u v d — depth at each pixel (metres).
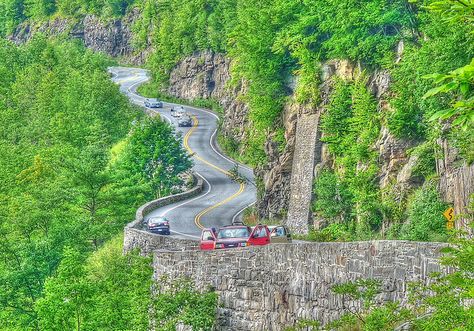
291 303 33.41
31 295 61.31
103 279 51.12
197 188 93.38
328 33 74.38
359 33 65.94
